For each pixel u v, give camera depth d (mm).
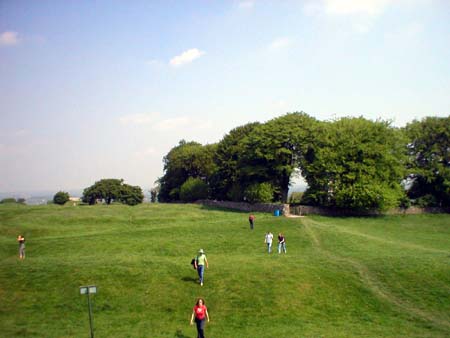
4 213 76562
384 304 30188
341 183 80375
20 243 44125
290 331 25953
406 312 28859
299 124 95812
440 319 27812
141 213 84000
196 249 50281
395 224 74312
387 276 34781
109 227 68000
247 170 96562
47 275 33875
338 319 28219
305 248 49594
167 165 160875
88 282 32906
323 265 37562
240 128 121125
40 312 28578
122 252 48219
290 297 31016
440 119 93062
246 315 28672
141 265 36750
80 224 69625
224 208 97625
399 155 84625
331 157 82188
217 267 36719
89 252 48344
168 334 25484
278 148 93000
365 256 42188
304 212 81688
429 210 85688
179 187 141875
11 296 30500
